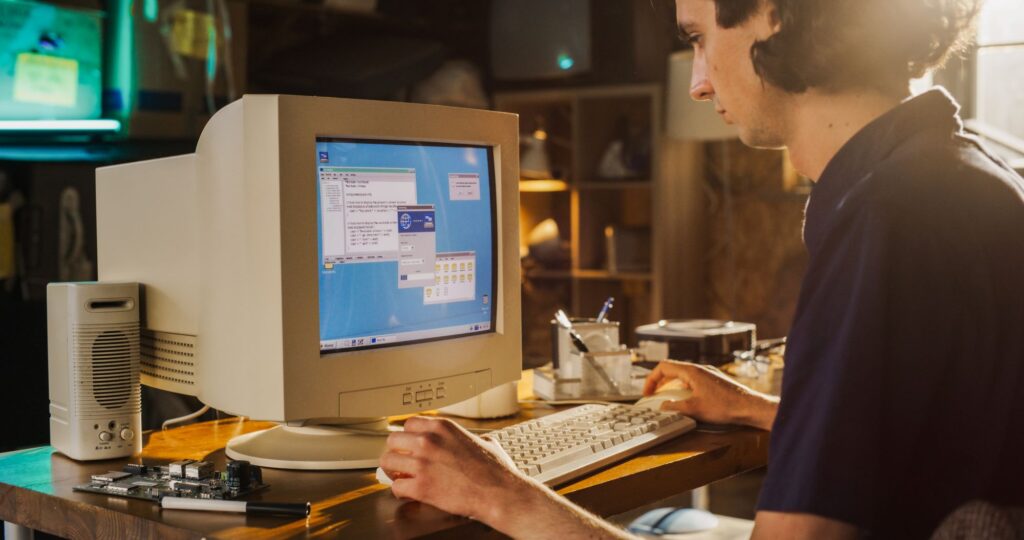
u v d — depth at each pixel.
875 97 1.07
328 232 1.41
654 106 4.77
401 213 1.50
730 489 4.23
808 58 1.05
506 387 1.76
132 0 3.46
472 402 1.75
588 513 1.15
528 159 5.00
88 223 3.36
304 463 1.39
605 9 4.96
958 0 1.06
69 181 3.32
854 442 0.93
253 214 1.36
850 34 1.04
